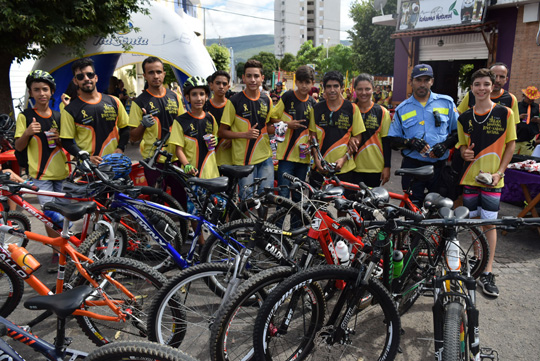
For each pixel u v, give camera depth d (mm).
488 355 2383
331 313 2600
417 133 4164
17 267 2498
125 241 3568
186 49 8375
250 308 2545
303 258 2682
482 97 3635
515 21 10820
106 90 10070
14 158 5191
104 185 3113
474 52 12086
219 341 2246
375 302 2564
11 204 4547
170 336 2613
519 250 4539
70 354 2146
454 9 11828
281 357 2625
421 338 2930
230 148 4703
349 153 4352
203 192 3861
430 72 4039
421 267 3070
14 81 10711
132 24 8102
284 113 4629
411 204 3564
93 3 6930
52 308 1782
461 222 2232
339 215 4078
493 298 3553
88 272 2576
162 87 4566
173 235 3182
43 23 6562
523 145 6434
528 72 10641
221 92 4496
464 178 3820
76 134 4105
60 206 2473
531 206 4895
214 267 2578
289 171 4660
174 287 2525
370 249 2518
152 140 4438
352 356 2771
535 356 2801
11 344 2928
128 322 2668
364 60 30453
